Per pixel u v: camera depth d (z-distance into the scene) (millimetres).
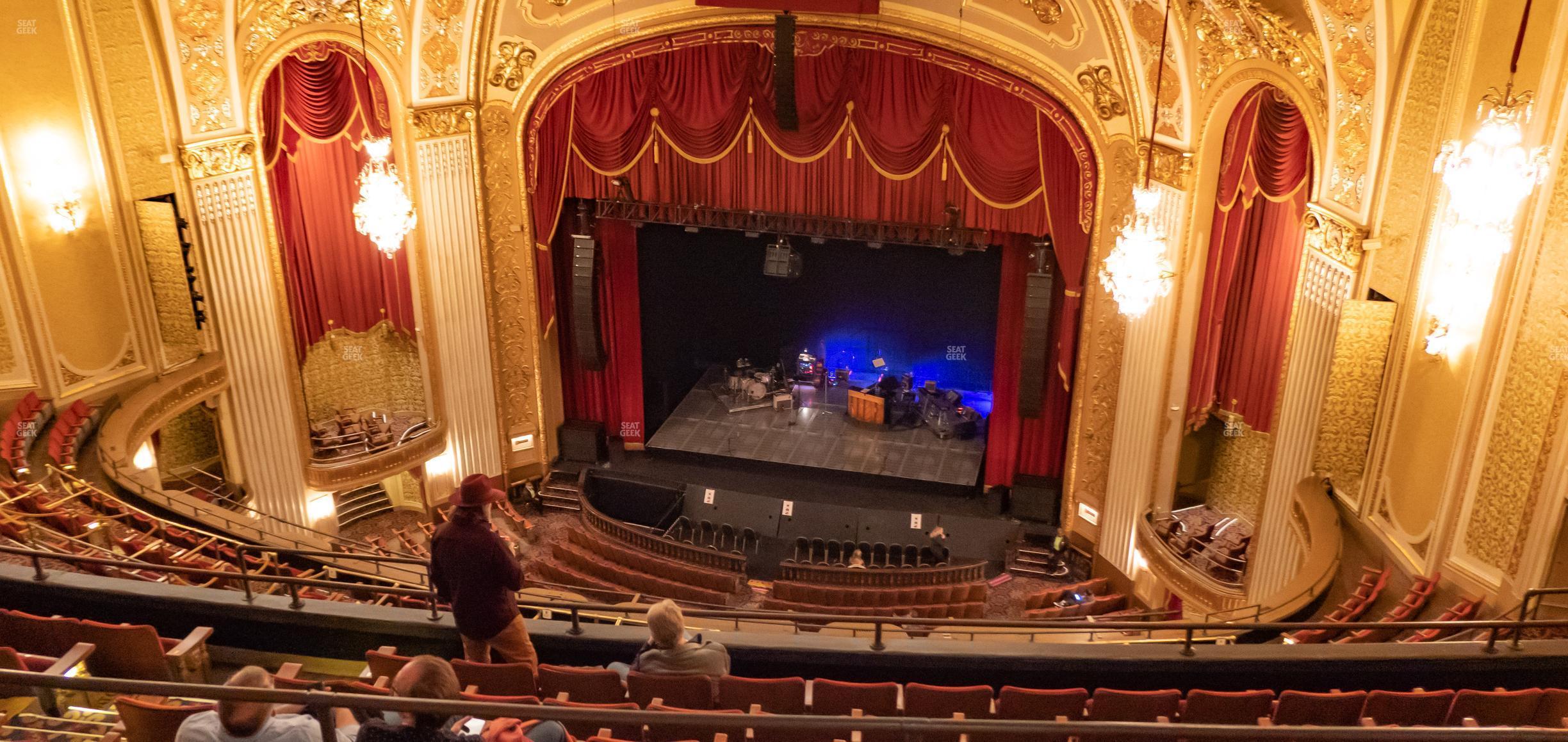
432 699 3697
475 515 6715
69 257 14523
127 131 14953
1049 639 14844
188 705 5781
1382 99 11805
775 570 19719
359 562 12391
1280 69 13422
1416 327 11625
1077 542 19250
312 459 18344
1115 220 16984
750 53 17906
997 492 20500
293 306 18453
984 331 22609
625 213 19891
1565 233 9492
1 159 13656
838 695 6879
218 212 16234
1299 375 13516
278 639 7598
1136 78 15781
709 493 20984
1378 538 12297
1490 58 10305
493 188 19031
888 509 20328
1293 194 14570
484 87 18297
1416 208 11516
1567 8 9336
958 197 18328
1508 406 10180
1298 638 10773
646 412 22594
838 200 18891
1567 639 8047
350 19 16656
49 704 5844
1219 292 16188
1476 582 10562
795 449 21969
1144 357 17000
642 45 18062
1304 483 13414
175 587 7648
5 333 13992
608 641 7605
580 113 18859
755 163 18891
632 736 6535
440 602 7746
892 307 22922
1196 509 18469
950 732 3492
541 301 20312
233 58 15766
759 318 23719
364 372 20188
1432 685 7816
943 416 22375
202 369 16328
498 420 20469
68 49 14109
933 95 17484
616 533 19641
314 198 18328
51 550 9375
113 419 14609
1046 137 17219
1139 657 7824
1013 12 16484
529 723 5324
